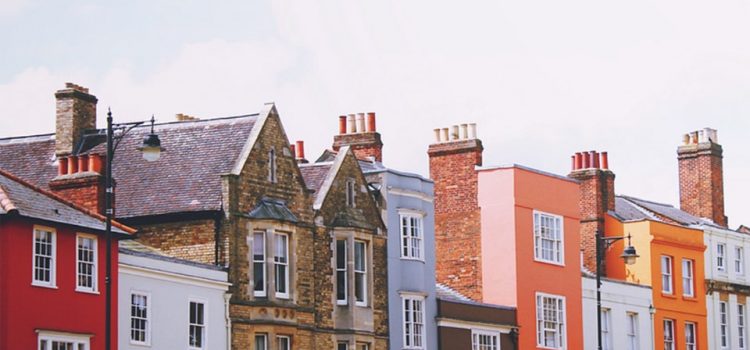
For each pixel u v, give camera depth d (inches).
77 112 2571.4
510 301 2979.8
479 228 3026.6
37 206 2046.0
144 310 2208.4
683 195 3745.1
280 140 2502.5
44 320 2039.9
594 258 3363.7
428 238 2819.9
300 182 2529.5
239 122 2519.7
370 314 2642.7
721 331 3565.5
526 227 3024.1
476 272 3016.7
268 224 2432.3
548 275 3070.9
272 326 2423.7
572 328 3112.7
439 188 3080.7
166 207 2410.2
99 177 2301.9
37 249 2044.8
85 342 2098.9
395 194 2753.4
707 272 3535.9
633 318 3302.2
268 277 2428.6
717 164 3740.2
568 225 3152.1
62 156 2544.3
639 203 3575.3
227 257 2370.8
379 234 2694.4
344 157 2647.6
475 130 3065.9
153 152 1920.5
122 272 2175.2
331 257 2586.1
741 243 3676.2
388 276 2704.2
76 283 2096.5
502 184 3014.3
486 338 2906.0
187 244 2397.9
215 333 2331.4
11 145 2613.2
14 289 1999.3
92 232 2126.0
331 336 2571.4
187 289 2288.4
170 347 2245.3
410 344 2731.3
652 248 3358.8
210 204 2385.6
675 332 3415.4
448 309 2824.8
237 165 2420.0
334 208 2603.3
